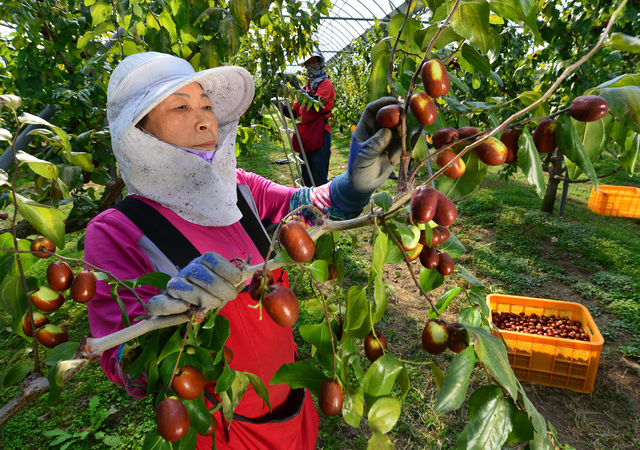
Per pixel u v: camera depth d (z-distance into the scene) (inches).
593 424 112.8
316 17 160.6
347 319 34.3
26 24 95.7
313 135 223.3
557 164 247.3
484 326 40.3
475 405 33.7
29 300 34.8
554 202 277.7
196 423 33.7
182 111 47.6
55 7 102.0
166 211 48.1
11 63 123.8
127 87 45.9
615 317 157.5
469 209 268.2
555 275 187.8
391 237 34.9
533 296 172.9
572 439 108.6
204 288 28.5
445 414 113.7
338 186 56.7
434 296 173.2
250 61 168.4
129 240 46.0
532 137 35.2
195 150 49.1
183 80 44.3
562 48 164.4
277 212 65.1
